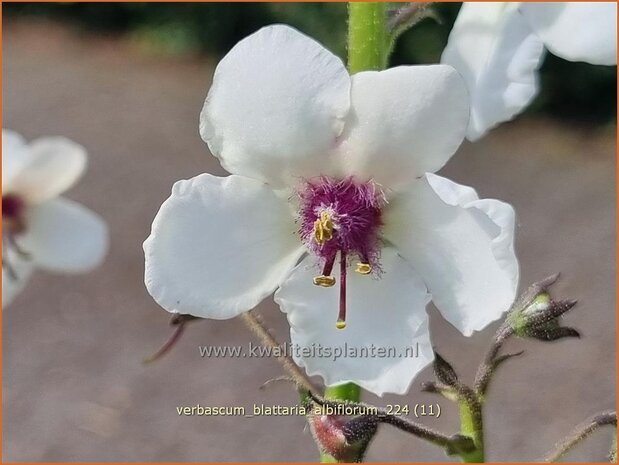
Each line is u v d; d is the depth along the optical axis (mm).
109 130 468
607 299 309
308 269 75
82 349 295
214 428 256
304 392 81
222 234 72
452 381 79
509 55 72
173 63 566
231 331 301
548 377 272
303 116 68
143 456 246
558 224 365
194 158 438
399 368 72
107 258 345
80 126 474
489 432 249
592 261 334
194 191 71
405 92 66
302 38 66
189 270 71
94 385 278
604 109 458
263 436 253
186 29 574
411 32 438
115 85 531
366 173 71
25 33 618
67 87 528
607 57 69
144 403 268
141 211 382
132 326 307
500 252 68
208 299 71
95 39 603
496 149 439
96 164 426
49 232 134
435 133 68
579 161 425
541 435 247
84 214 135
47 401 271
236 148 70
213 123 69
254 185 72
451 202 71
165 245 70
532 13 72
